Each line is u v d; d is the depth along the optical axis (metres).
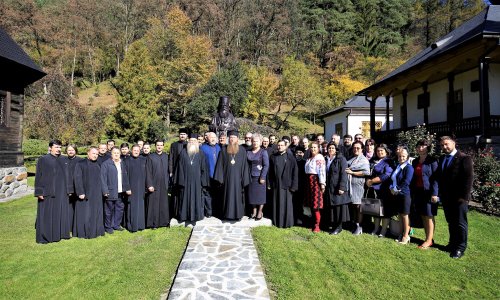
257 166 6.58
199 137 7.98
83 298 3.69
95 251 5.19
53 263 4.69
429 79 15.16
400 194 5.54
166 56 34.22
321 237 5.83
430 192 5.25
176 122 35.41
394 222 6.02
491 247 5.39
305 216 7.36
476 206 8.02
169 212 7.23
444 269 4.54
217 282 3.96
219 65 43.66
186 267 4.39
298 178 6.43
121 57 50.16
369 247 5.35
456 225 5.01
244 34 49.25
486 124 10.30
